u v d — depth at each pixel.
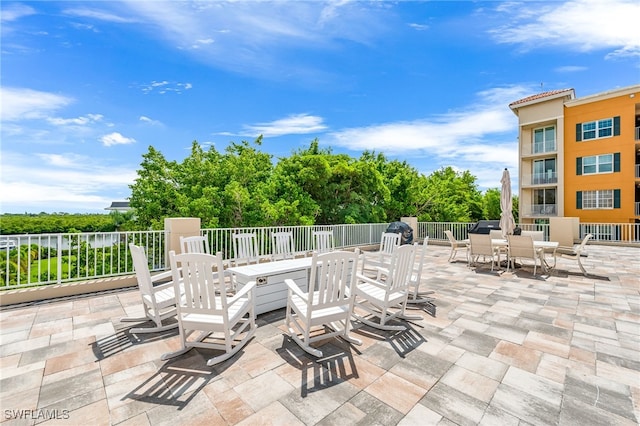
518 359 2.95
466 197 31.72
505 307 4.55
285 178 15.94
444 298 5.02
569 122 17.00
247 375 2.66
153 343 3.29
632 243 11.73
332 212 17.28
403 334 3.55
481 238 7.42
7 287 4.70
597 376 2.65
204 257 2.79
